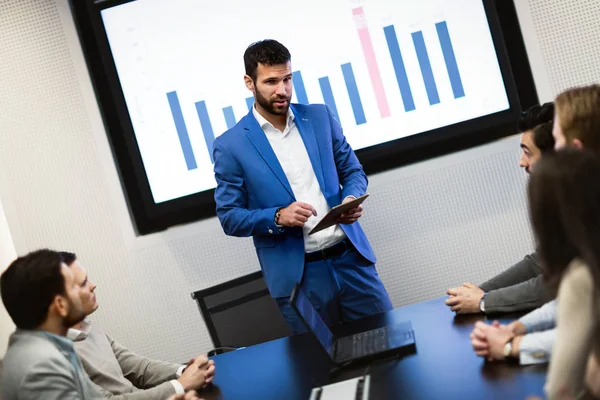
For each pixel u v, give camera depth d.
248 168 3.49
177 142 4.44
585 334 1.60
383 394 2.02
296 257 3.43
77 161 4.50
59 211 4.53
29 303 2.33
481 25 4.38
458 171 4.47
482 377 1.98
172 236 4.52
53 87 4.45
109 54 4.39
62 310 2.37
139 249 4.54
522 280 2.65
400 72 4.41
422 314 2.69
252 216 3.38
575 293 1.61
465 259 4.52
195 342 4.59
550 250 1.63
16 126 4.48
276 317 3.71
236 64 4.40
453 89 4.41
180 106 4.42
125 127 4.42
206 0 4.37
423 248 4.52
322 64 4.41
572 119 2.03
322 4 4.38
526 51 4.44
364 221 4.52
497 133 4.47
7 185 4.52
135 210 4.57
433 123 4.43
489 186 4.47
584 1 4.39
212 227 4.51
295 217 3.24
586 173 1.56
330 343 2.49
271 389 2.31
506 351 2.04
